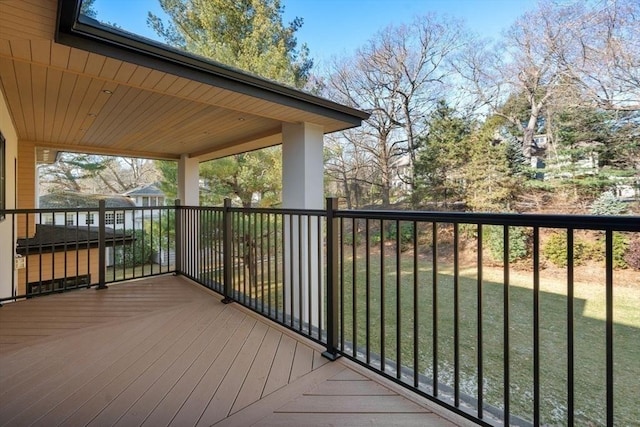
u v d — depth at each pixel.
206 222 3.96
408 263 8.81
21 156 6.29
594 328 4.47
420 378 1.96
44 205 17.42
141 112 4.37
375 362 2.16
